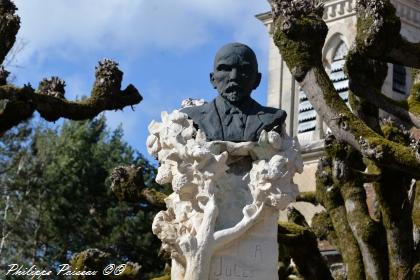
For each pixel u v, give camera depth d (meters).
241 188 11.43
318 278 20.06
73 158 52.81
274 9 15.77
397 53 16.86
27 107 18.52
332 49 42.25
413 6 42.97
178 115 11.56
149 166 56.28
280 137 11.50
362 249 19.52
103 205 53.00
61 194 51.19
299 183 39.75
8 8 18.50
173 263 11.41
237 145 11.47
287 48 15.82
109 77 19.62
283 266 23.20
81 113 19.23
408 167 15.77
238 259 11.16
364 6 16.62
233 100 11.72
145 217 51.16
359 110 19.09
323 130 41.28
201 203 11.22
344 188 19.83
